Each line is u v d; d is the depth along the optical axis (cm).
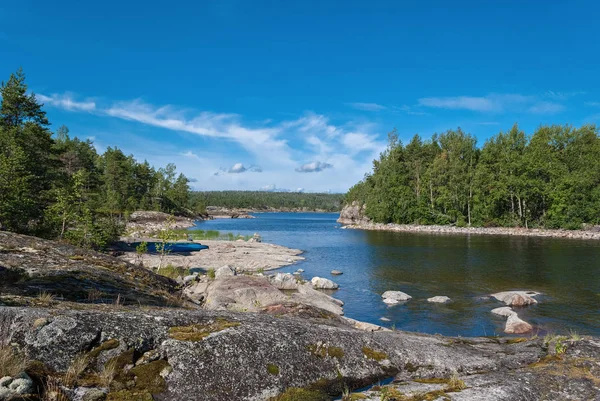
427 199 7925
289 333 544
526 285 2134
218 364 446
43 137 3431
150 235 4856
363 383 512
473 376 530
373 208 8362
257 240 4856
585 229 5919
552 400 453
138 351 439
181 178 13562
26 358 382
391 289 2072
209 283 1697
